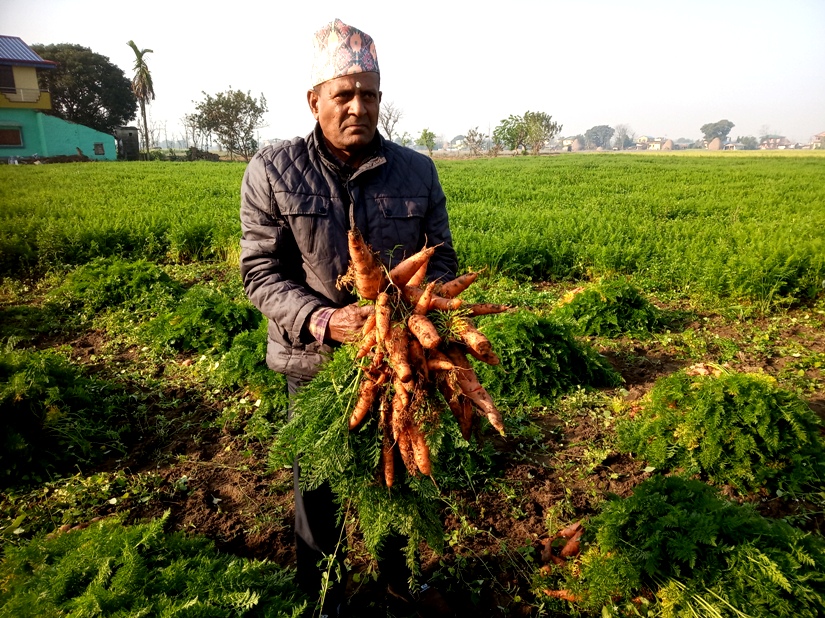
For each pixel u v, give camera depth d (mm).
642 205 20359
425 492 2584
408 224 2719
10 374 5246
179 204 19078
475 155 83625
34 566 2633
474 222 15516
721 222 16094
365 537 2576
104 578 2381
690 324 8492
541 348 6035
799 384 6387
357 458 2490
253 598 2318
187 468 4824
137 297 9016
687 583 2713
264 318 7395
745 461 4336
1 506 4336
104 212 16609
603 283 8328
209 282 10961
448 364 2213
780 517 4125
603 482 4523
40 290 10586
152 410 5863
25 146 51000
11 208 16891
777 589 2551
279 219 2613
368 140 2539
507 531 3941
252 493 4461
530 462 4805
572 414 5648
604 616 2912
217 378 6328
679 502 3043
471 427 2447
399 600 3176
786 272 9203
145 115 62125
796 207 19562
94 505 4316
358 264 2207
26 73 49750
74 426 5023
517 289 10234
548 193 24422
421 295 2350
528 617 3242
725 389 4582
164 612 2188
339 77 2377
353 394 2379
